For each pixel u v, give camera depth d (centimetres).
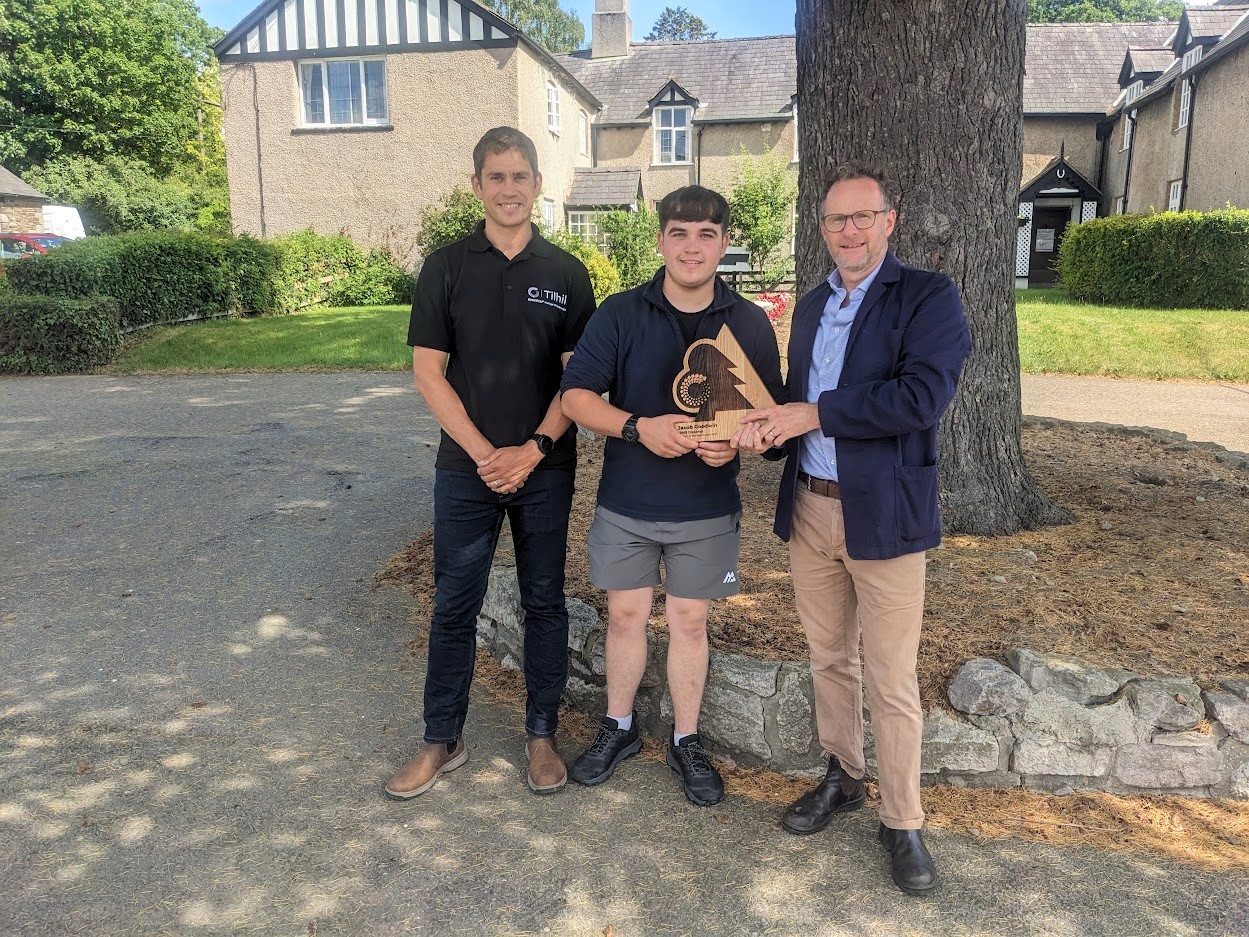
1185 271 1577
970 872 262
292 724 343
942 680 308
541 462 299
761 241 2536
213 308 1709
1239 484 562
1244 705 290
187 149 4638
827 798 284
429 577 484
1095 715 294
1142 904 248
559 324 299
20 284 1312
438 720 307
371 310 1856
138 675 380
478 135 2197
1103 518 489
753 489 550
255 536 552
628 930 240
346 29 2197
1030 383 1127
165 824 283
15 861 265
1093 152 2952
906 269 253
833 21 445
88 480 677
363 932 239
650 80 3088
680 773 304
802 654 332
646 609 302
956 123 432
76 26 3731
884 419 236
